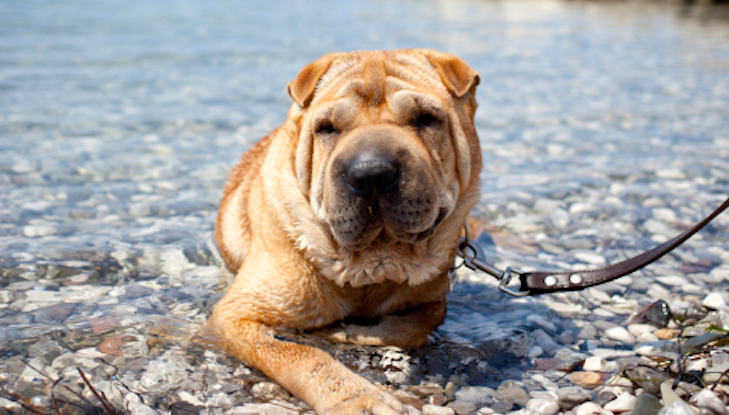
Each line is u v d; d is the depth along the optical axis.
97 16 4.45
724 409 0.86
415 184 0.93
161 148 1.73
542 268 1.20
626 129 2.07
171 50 3.25
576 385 0.95
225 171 1.58
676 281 1.16
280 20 4.86
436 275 1.04
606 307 1.10
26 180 1.45
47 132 1.81
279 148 1.08
